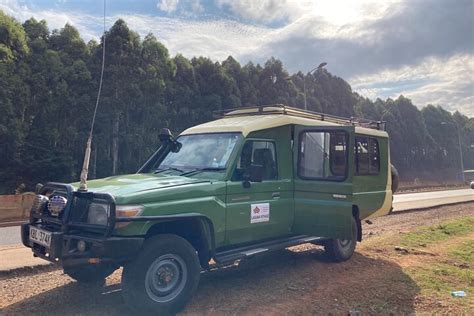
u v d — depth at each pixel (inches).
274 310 206.4
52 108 1268.5
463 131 4195.4
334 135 259.4
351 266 297.3
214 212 217.2
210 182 220.8
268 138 258.2
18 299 223.0
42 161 1206.9
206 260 219.0
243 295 228.8
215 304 214.2
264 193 247.6
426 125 3540.8
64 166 1230.3
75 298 224.5
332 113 2381.9
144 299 186.9
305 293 234.2
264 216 245.6
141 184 209.0
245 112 296.0
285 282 254.2
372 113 2977.4
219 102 1654.8
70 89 1307.8
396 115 3112.7
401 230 476.1
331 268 290.8
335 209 253.4
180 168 249.1
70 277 259.0
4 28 1246.9
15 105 1187.9
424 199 1053.8
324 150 263.3
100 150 1336.1
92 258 181.9
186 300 201.6
